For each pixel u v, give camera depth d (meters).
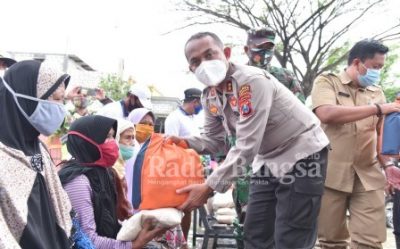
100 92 7.84
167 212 2.94
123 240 3.01
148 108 6.05
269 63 4.44
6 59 5.16
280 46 12.64
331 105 3.80
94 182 3.26
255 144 2.94
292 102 3.16
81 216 3.06
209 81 2.97
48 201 2.62
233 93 3.05
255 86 2.94
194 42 3.00
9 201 2.27
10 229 2.27
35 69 2.62
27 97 2.57
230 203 5.76
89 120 3.35
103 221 3.22
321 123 3.88
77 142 3.31
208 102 3.39
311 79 12.73
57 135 4.92
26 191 2.41
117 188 3.65
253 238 3.57
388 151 3.88
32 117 2.60
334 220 3.96
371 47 3.80
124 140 4.34
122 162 4.43
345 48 12.95
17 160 2.44
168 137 3.30
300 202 3.19
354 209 3.94
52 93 2.64
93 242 2.99
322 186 3.25
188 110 6.50
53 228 2.59
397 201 4.34
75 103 5.95
